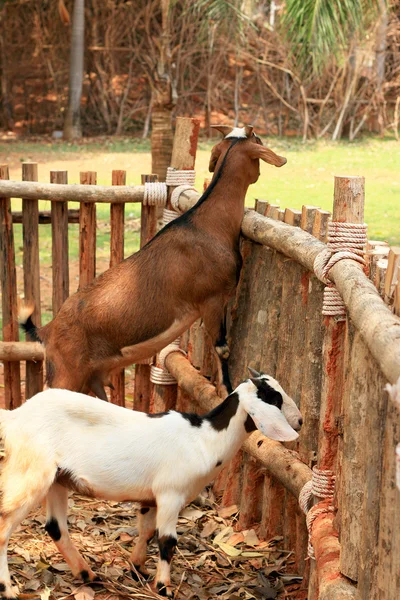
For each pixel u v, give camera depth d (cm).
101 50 2398
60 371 512
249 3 1309
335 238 370
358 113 2297
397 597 259
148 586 420
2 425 402
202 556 469
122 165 1894
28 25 2425
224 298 507
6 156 2020
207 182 592
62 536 420
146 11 2302
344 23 1050
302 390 436
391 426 267
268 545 476
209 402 529
